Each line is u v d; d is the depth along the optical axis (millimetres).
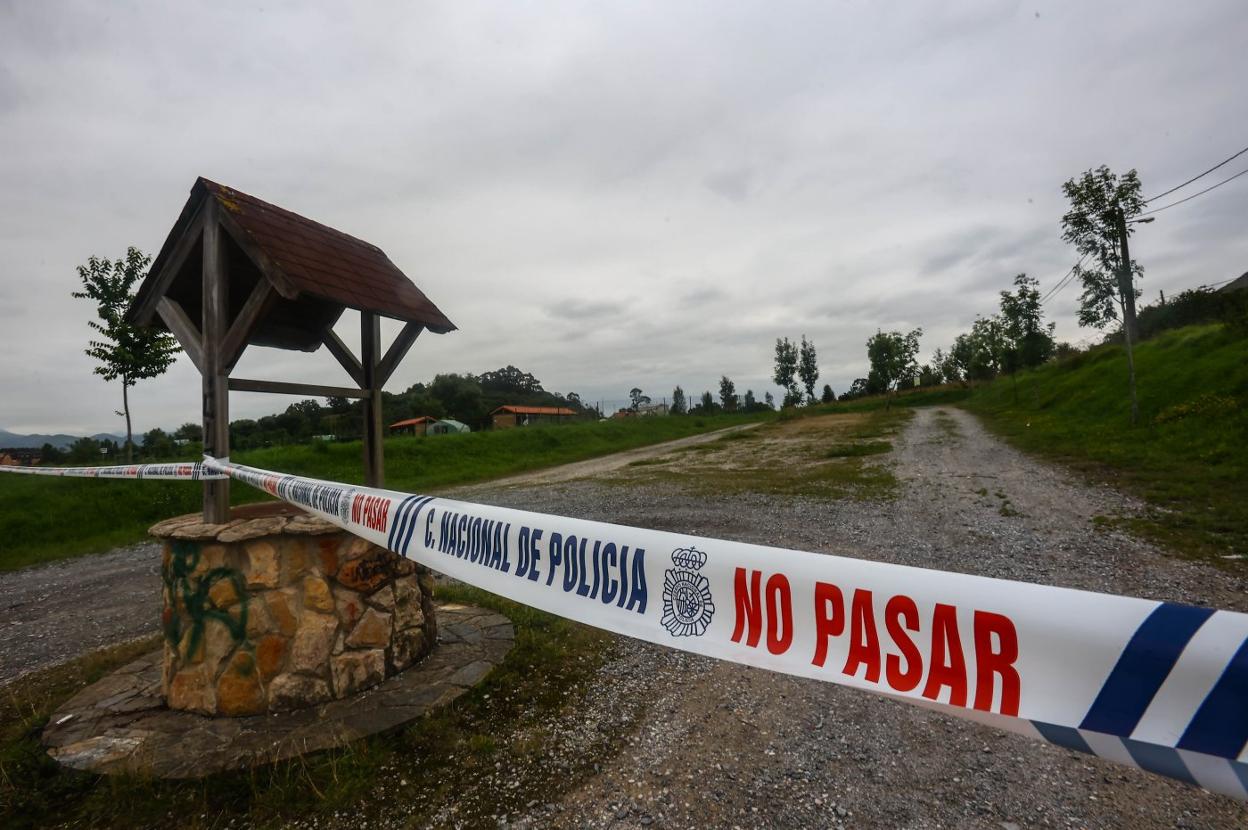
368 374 3867
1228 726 909
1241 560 4781
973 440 16469
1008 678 1116
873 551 5785
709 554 1590
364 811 2166
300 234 3453
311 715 2754
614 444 26609
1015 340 26859
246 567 2809
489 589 2123
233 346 3016
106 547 9125
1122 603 1042
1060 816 2070
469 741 2594
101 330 11266
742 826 2041
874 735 2645
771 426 32875
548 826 2064
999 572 4934
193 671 2852
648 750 2539
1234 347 14516
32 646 4680
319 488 2951
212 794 2281
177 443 17859
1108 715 1006
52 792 2350
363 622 3021
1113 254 13297
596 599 1831
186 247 3230
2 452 17766
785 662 1410
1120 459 9969
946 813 2096
